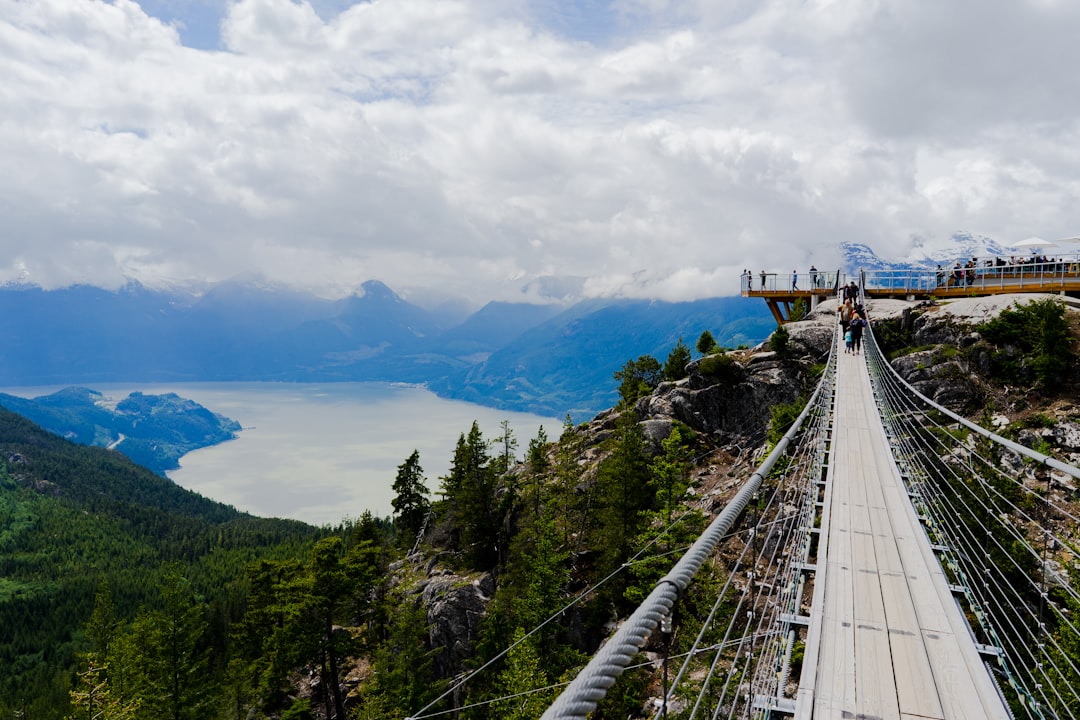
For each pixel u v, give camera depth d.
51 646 125.44
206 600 134.50
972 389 36.78
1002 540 25.22
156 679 41.66
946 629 8.80
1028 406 34.84
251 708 46.12
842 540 12.24
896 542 12.15
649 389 58.69
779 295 51.44
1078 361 34.91
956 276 45.16
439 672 43.81
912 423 33.97
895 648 8.30
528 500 49.66
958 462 30.73
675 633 30.64
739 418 44.09
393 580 55.19
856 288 43.25
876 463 18.09
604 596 37.41
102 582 54.09
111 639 52.91
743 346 51.66
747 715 7.46
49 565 188.88
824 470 18.64
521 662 31.08
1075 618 21.00
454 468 59.19
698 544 5.50
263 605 52.62
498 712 33.78
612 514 39.53
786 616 9.62
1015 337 37.28
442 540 59.78
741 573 28.70
